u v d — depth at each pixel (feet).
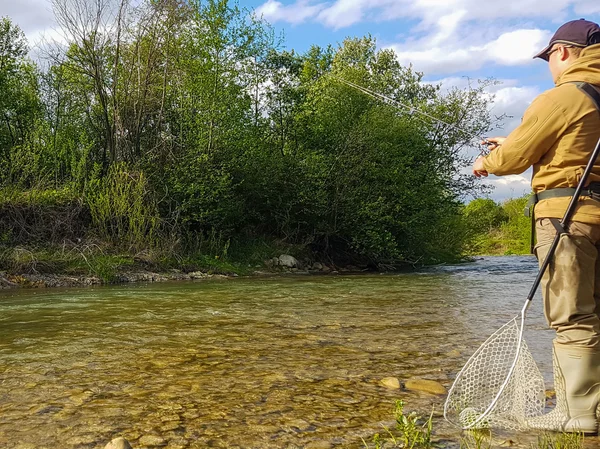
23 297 28.07
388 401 10.32
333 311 22.36
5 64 66.18
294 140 65.72
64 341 15.97
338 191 58.70
